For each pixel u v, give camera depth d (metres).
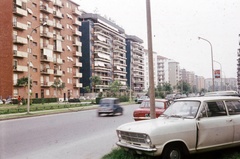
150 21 9.48
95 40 96.62
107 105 25.77
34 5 66.00
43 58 67.69
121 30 117.81
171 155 6.88
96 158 8.64
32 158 8.85
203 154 7.93
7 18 57.97
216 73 43.84
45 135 13.61
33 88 64.69
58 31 75.19
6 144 11.23
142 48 140.75
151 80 9.34
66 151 9.81
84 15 96.69
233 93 19.44
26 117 26.19
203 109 7.52
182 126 7.05
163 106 15.62
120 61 116.19
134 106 44.28
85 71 93.19
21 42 59.84
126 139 7.47
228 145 7.71
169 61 199.38
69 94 79.56
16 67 58.62
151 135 6.67
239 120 7.93
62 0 77.00
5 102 51.50
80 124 18.50
